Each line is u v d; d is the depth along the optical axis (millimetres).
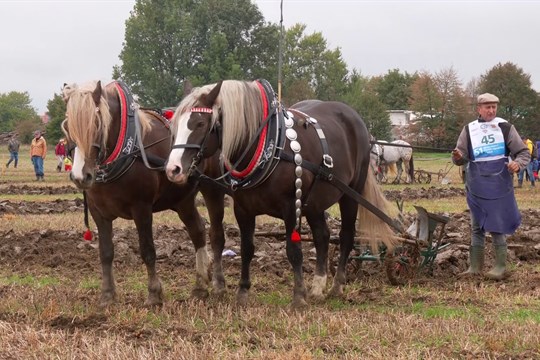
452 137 68250
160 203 8234
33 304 7863
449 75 68500
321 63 79625
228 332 6699
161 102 56719
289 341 6363
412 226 9945
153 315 7387
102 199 7684
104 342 6164
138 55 57031
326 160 7910
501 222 9484
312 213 8078
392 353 5957
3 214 16922
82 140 7047
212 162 8320
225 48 55938
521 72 73562
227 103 7242
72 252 11391
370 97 63938
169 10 56500
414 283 9258
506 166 9578
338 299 8430
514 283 9250
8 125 140125
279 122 7516
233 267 10391
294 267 7707
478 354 5961
